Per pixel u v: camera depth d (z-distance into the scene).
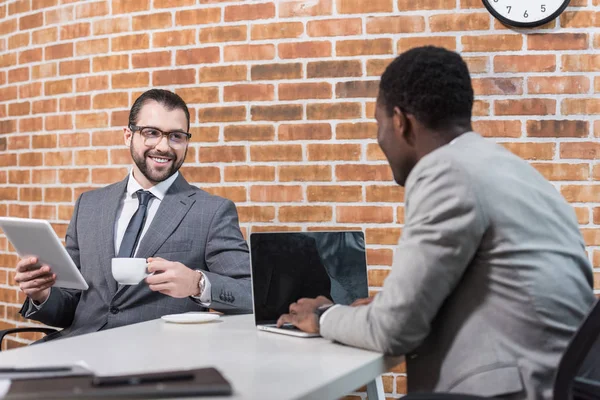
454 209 1.15
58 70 2.99
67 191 2.97
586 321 0.97
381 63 2.56
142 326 1.56
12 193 3.15
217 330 1.49
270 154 2.65
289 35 2.63
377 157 2.56
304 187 2.62
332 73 2.59
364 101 2.57
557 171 2.46
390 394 2.50
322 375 1.03
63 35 2.98
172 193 2.19
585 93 2.44
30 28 3.08
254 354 1.21
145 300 2.03
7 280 3.15
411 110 1.29
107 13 2.87
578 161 2.44
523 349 1.13
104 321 2.01
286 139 2.64
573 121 2.45
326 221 2.60
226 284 1.86
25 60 3.10
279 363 1.13
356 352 1.23
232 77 2.69
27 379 0.94
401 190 2.54
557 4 2.42
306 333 1.40
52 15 3.01
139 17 2.81
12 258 3.13
